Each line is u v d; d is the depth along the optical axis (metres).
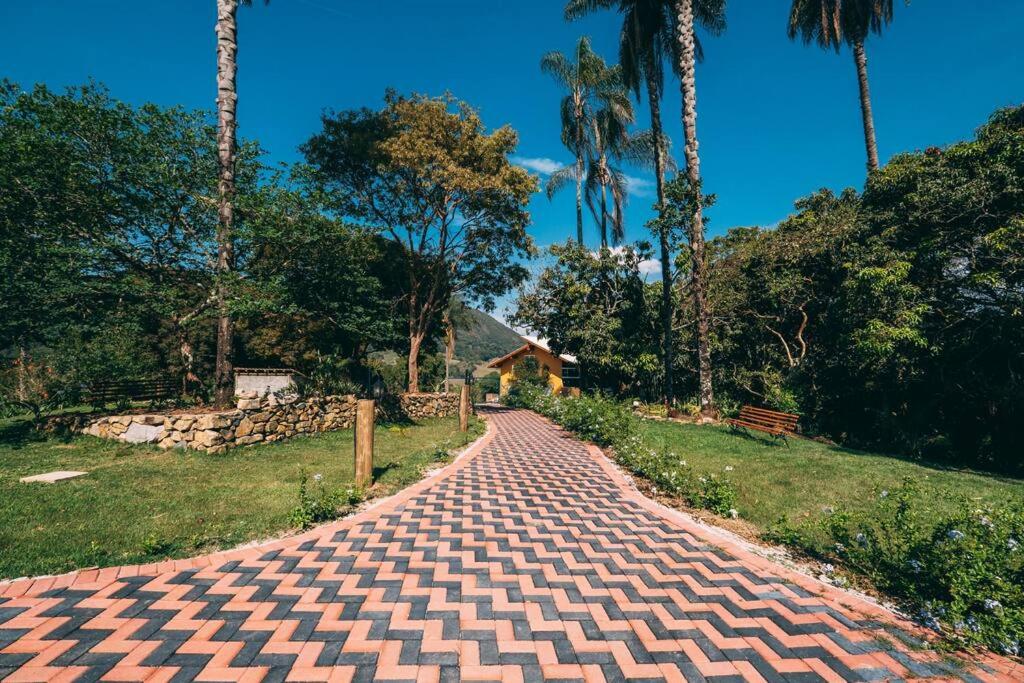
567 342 21.38
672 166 22.28
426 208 18.11
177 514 5.02
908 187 12.53
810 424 15.03
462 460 8.48
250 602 3.27
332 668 2.59
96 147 10.09
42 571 3.58
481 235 19.28
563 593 3.59
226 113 10.30
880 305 11.84
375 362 24.36
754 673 2.73
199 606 3.19
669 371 14.56
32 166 9.16
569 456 9.14
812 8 21.47
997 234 10.04
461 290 20.31
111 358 10.54
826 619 3.37
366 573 3.79
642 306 20.98
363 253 13.63
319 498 5.52
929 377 12.78
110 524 4.64
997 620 3.19
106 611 3.08
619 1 15.64
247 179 11.54
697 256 13.60
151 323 12.70
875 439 14.44
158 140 10.68
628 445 8.73
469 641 2.91
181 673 2.50
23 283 9.62
